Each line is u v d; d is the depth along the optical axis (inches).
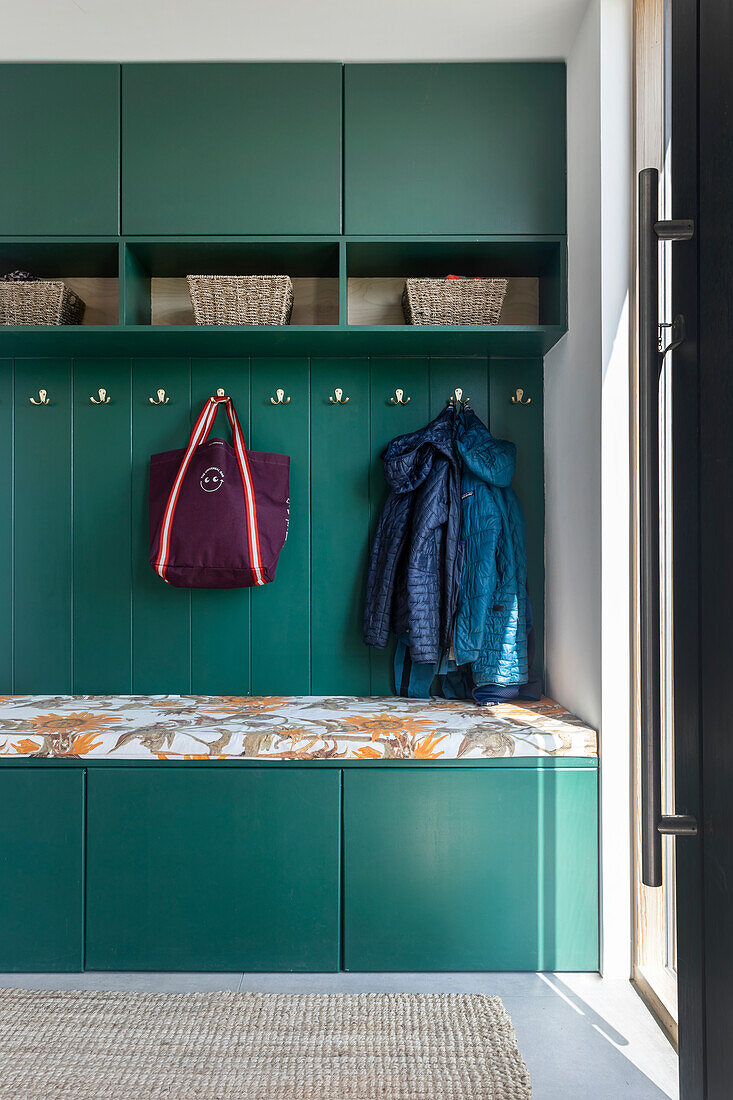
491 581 96.3
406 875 83.4
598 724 83.4
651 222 31.2
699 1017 30.1
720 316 27.3
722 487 27.2
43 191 94.3
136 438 107.2
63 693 106.7
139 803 83.7
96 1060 68.4
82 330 93.4
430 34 89.0
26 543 107.0
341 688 106.5
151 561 99.1
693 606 30.2
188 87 94.3
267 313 95.0
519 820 83.1
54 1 82.8
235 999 78.2
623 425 81.7
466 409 103.0
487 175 94.2
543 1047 70.6
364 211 93.9
